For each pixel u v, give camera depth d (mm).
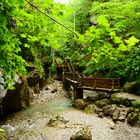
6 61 4332
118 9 17734
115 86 17406
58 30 3979
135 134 11242
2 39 3924
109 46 3041
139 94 15914
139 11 17094
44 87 27766
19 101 17547
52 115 16047
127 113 13398
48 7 3789
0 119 15391
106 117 14461
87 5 27594
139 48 16500
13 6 3545
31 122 14516
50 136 11773
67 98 23328
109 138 11172
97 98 17969
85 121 14000
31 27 4113
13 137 11797
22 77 18062
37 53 20984
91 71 22766
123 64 18719
